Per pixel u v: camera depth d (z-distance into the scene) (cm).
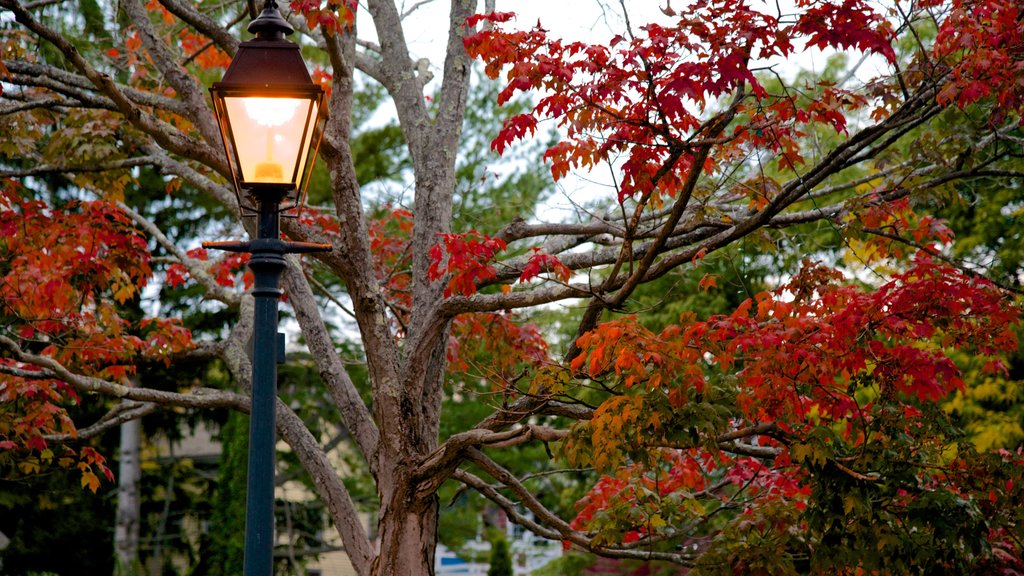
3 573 1853
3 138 844
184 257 927
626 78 540
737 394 560
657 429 542
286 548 1888
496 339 941
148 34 724
